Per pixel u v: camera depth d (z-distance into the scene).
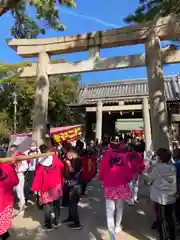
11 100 17.72
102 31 8.13
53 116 19.81
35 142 7.38
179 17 7.02
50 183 4.42
